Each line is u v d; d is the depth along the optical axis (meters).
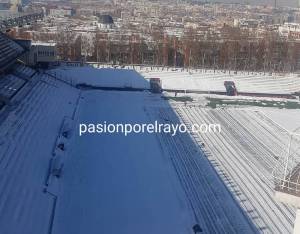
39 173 52.94
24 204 45.41
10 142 56.69
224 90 106.12
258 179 58.62
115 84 104.75
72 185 53.16
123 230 44.81
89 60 128.75
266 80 112.56
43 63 104.56
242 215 49.09
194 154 66.19
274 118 89.31
